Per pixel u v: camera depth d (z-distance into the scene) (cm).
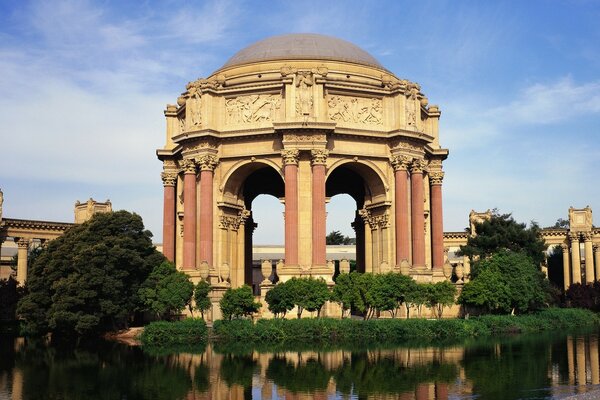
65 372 3697
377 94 7069
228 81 7231
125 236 5934
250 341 5150
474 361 3900
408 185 7031
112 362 4075
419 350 4478
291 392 2952
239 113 7012
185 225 6956
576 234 10581
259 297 6525
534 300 7081
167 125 7812
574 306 9125
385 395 2862
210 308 6038
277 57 7262
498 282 6462
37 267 6206
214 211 6975
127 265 5853
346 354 4250
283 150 6644
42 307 6119
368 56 7812
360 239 8481
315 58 7225
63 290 5691
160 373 3553
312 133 6625
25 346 5419
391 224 7019
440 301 5984
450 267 7394
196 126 7038
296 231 6506
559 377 3319
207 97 7000
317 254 6450
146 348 4847
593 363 3812
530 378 3291
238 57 7694
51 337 6306
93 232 5944
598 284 9188
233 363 3875
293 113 6662
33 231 9369
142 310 6116
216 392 2980
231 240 7144
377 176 7069
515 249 8125
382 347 4672
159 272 5903
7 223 9044
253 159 6925
